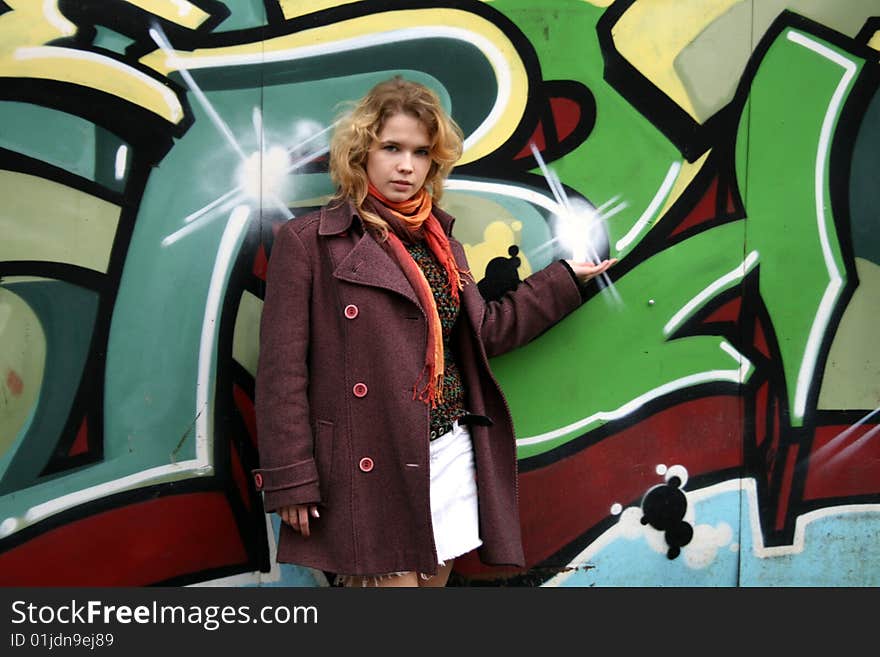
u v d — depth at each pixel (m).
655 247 2.34
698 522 2.39
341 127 1.91
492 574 2.37
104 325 2.22
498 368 2.34
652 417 2.38
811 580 2.42
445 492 1.86
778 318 2.38
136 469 2.24
